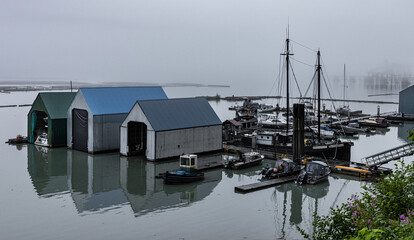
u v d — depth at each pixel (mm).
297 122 43781
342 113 103625
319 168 38062
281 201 32312
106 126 50562
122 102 53469
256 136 55875
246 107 112375
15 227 25875
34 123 58062
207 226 26516
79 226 26203
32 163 45094
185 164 38531
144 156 48875
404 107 93188
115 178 38938
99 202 31531
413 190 14641
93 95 51781
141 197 32969
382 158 43156
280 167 40469
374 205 14734
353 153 54156
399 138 67688
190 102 51688
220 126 51656
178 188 35844
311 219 28188
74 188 35375
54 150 52875
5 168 42656
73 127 53188
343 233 15062
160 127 45625
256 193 34500
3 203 30781
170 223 27000
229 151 51594
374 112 109500
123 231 25422
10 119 88125
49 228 25766
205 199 32625
